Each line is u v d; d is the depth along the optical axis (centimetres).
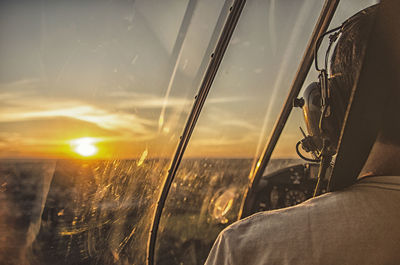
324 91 60
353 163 52
